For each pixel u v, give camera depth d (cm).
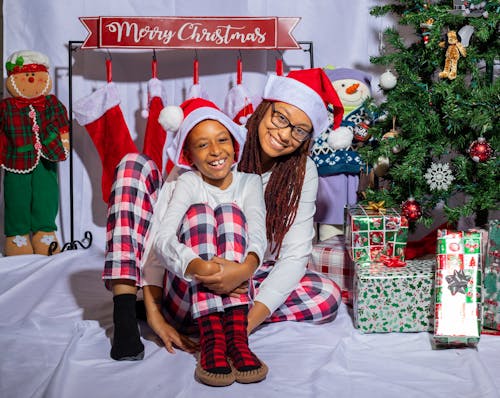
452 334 155
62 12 251
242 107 239
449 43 183
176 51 256
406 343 161
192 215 142
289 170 168
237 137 152
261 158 172
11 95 242
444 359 151
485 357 152
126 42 229
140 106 258
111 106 241
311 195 170
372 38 257
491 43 193
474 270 160
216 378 131
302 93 161
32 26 251
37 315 176
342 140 177
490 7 183
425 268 172
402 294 167
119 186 153
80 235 261
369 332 167
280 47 232
